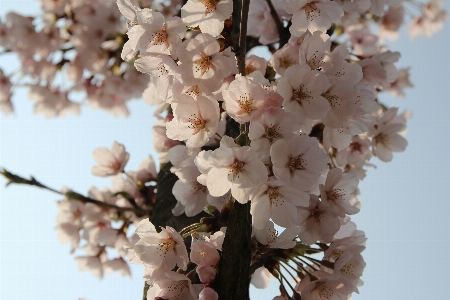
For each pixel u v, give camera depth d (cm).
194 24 49
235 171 46
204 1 49
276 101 47
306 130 53
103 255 76
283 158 47
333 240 52
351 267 52
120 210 68
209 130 49
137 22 51
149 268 49
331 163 67
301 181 47
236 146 47
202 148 58
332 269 51
